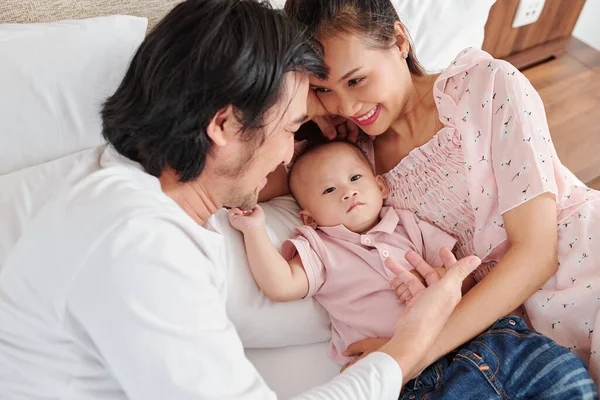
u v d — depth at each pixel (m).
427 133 1.15
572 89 2.04
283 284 1.02
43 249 0.68
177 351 0.66
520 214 0.97
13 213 0.83
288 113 0.79
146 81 0.72
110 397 0.74
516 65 2.08
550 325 1.02
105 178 0.74
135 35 1.04
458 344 0.96
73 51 0.99
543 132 1.02
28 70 0.96
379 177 1.20
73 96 0.99
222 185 0.83
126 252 0.66
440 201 1.11
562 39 2.18
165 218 0.71
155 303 0.65
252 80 0.70
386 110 1.09
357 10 0.95
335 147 1.17
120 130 0.77
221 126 0.75
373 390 0.77
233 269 1.01
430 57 1.47
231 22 0.70
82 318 0.66
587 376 0.88
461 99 1.05
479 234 1.05
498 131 1.00
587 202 1.05
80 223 0.68
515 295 0.96
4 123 0.95
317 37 0.96
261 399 0.72
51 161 0.93
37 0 1.07
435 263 1.11
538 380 0.88
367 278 1.06
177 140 0.73
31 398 0.75
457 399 0.88
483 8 1.54
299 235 1.15
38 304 0.69
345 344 1.05
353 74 0.99
